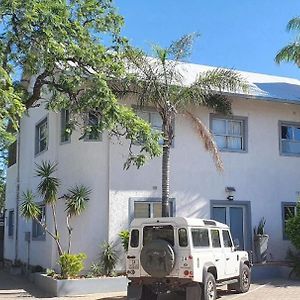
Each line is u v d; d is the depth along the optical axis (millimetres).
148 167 19062
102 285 15914
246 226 20531
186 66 22344
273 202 21125
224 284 13781
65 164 18766
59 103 15484
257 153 21203
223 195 20203
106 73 14984
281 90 23250
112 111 13461
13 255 24953
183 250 12016
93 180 18312
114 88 16781
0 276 21438
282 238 21031
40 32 12805
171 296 14242
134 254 12523
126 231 17859
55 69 14758
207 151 20078
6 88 11867
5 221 27703
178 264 11977
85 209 18031
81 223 18016
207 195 19906
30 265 21297
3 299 14797
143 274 12281
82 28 13742
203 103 19719
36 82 14953
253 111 21438
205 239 12930
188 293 11820
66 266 16297
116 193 18438
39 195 20422
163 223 12406
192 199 19594
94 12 14484
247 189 20719
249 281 15359
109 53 14898
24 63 13883
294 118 22344
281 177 21500
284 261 20297
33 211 17766
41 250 19891
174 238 12188
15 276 21359
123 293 15742
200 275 12148
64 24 13195
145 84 16516
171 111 17031
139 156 15086
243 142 21109
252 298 13945
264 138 21484
